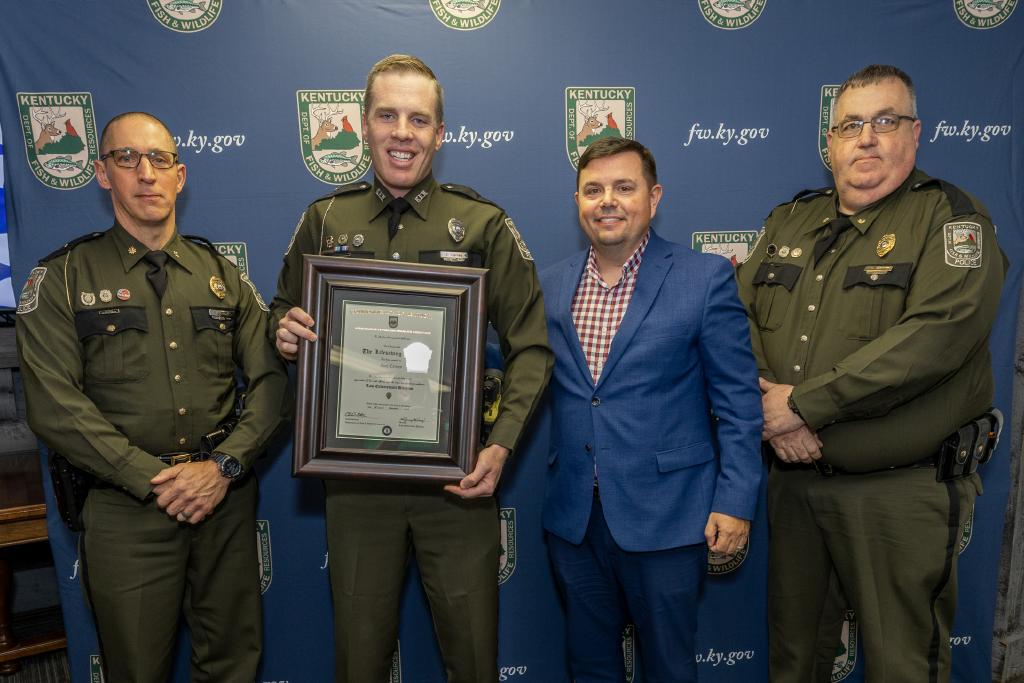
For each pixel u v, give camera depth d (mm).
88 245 1618
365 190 1600
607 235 1461
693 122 1938
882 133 1561
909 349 1414
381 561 1521
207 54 1797
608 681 1628
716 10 1920
